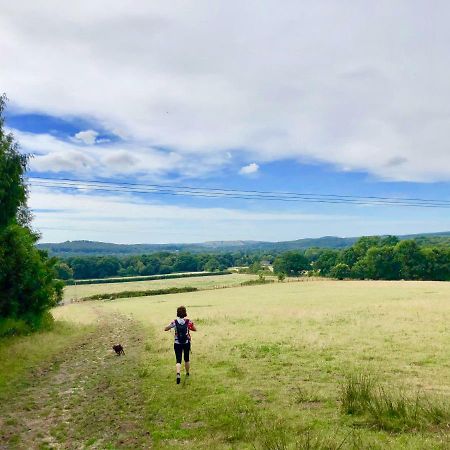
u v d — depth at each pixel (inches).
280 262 5393.7
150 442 294.0
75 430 327.6
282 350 617.6
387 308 1180.5
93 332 1111.6
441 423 288.5
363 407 325.4
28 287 974.4
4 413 374.3
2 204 647.1
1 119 622.5
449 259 4141.2
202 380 458.6
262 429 295.3
